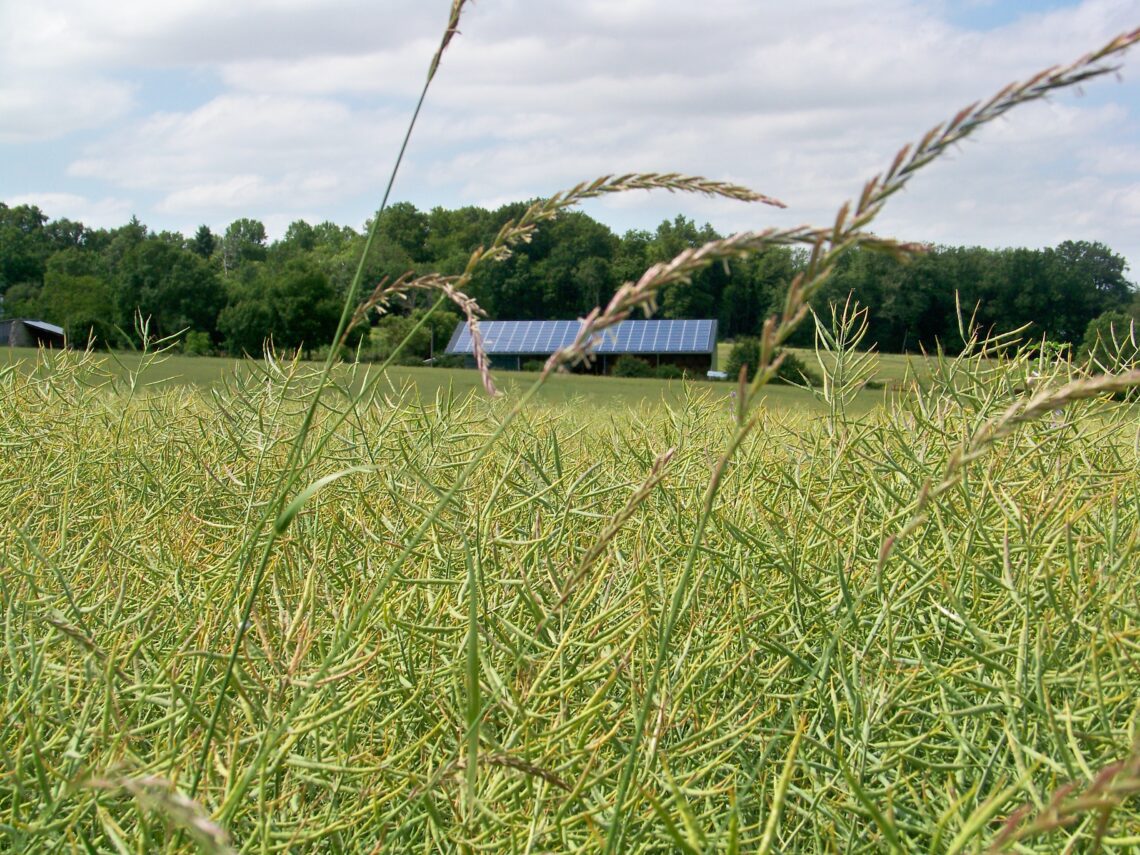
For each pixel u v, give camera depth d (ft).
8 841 6.39
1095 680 7.28
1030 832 4.03
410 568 10.50
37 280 351.67
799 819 7.78
